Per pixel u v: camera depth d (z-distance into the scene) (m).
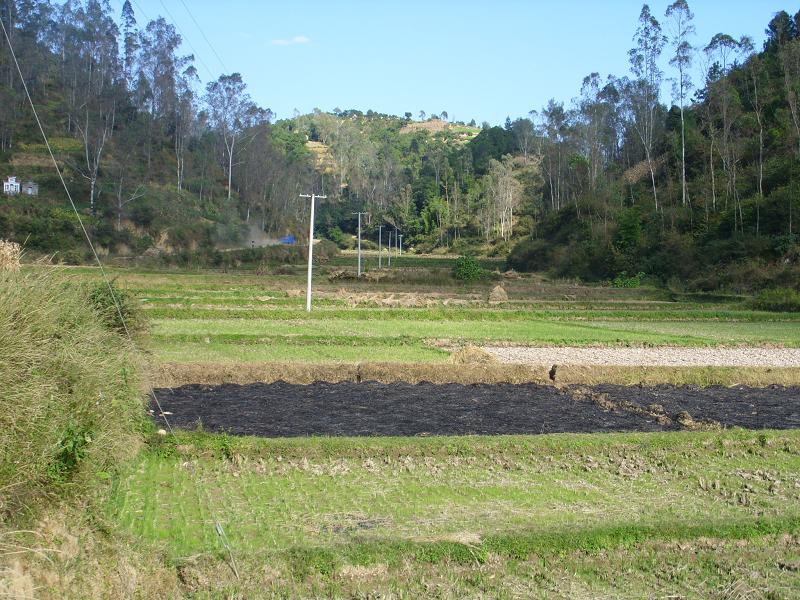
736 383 24.61
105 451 11.27
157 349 26.86
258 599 8.71
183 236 85.75
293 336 29.80
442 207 135.12
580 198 98.50
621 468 14.26
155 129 103.38
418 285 66.94
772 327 40.62
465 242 125.69
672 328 39.28
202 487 12.61
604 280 77.88
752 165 82.75
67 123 95.25
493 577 9.46
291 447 14.53
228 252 83.31
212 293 48.19
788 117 83.06
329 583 9.16
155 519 11.03
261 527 10.80
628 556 10.26
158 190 92.94
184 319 36.44
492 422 17.98
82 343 12.05
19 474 9.30
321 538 10.41
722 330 38.78
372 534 10.52
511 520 11.32
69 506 9.91
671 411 19.91
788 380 25.02
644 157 105.56
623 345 32.34
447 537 10.22
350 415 18.31
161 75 103.56
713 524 11.07
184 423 16.91
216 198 101.50
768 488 13.45
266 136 114.25
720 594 9.30
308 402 19.73
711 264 68.88
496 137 163.38
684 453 15.45
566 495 12.69
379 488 12.80
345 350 28.16
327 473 13.61
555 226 100.56
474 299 52.41
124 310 19.97
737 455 15.58
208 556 9.55
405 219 136.62
